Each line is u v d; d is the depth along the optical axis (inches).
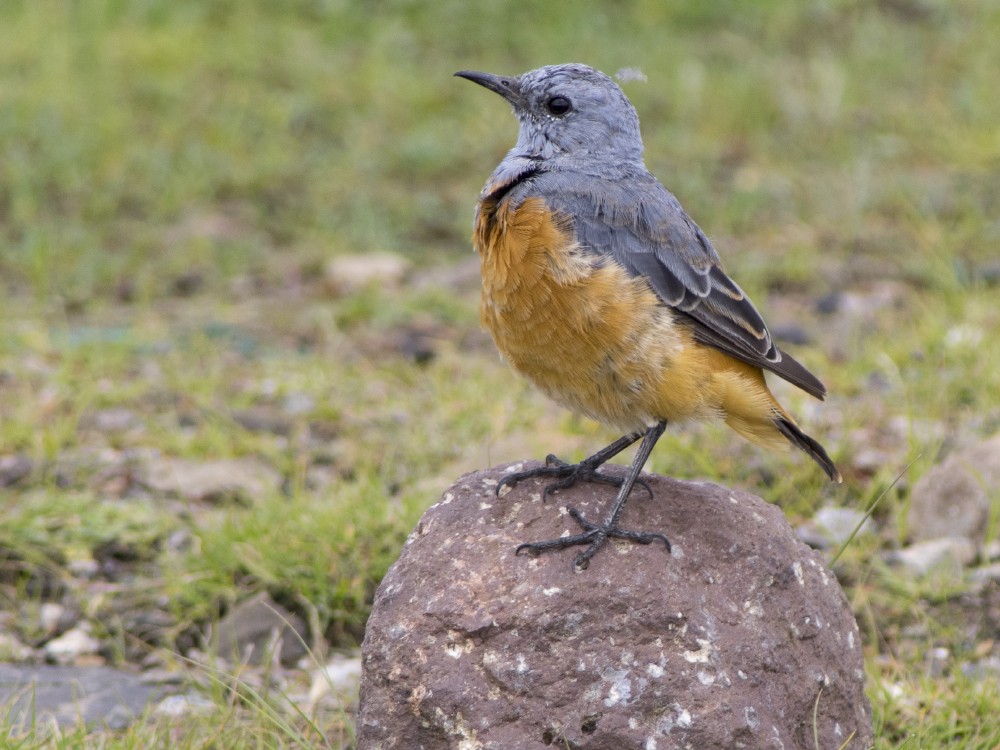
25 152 827.4
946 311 604.7
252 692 338.0
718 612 291.3
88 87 896.9
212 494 476.1
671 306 327.0
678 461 478.3
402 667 285.4
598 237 329.1
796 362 342.6
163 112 893.8
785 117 915.4
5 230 745.6
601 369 324.5
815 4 1056.8
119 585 423.8
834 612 307.7
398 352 614.5
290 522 426.6
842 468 480.4
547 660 282.8
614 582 289.4
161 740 336.5
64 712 354.9
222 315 656.4
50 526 446.9
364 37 1011.3
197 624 407.8
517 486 320.2
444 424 524.4
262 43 989.2
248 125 890.1
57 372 570.6
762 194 802.8
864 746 307.3
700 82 937.5
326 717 354.0
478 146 885.8
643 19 1037.2
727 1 1052.5
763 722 281.7
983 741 333.7
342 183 832.3
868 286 681.0
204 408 542.6
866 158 837.2
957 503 447.2
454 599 289.9
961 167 836.6
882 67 968.3
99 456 501.7
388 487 474.6
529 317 327.9
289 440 520.4
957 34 1014.4
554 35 1011.3
